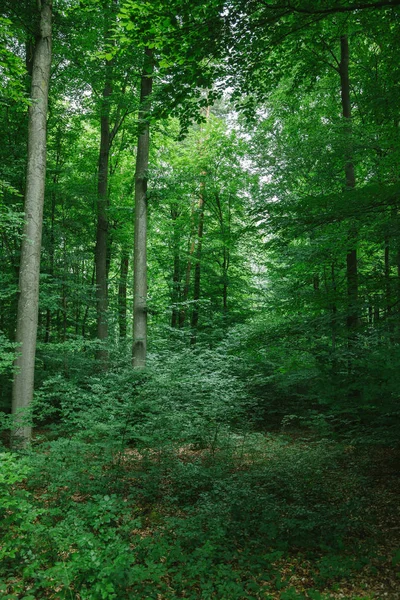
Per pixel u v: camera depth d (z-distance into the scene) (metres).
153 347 16.72
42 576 4.01
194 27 6.03
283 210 7.01
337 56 14.36
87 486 7.00
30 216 9.61
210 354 12.60
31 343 9.43
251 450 9.80
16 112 13.28
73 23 13.06
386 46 11.35
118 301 20.28
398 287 7.04
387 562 4.84
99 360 14.91
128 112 15.54
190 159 18.78
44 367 14.73
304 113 15.48
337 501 6.75
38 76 9.80
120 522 6.00
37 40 9.90
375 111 11.12
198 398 10.52
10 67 8.52
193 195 19.52
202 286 21.64
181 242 19.92
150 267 23.08
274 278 17.38
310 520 5.73
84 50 13.76
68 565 4.00
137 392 9.48
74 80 15.37
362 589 4.35
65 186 16.25
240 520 6.00
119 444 8.05
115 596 3.69
